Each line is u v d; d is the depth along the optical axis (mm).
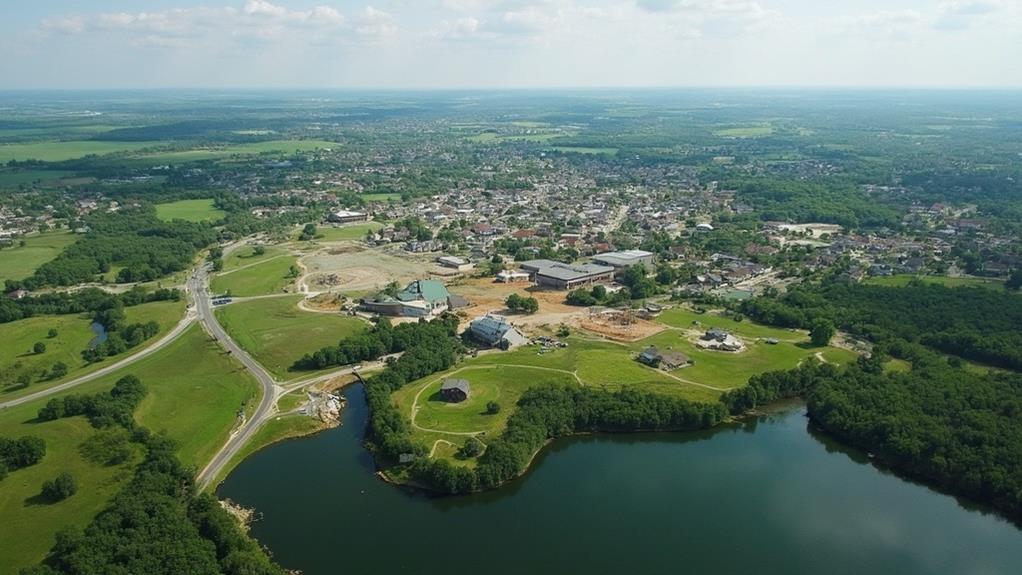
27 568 144125
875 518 184625
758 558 167500
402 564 162750
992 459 197250
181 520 165125
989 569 165125
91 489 183625
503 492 195875
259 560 154500
